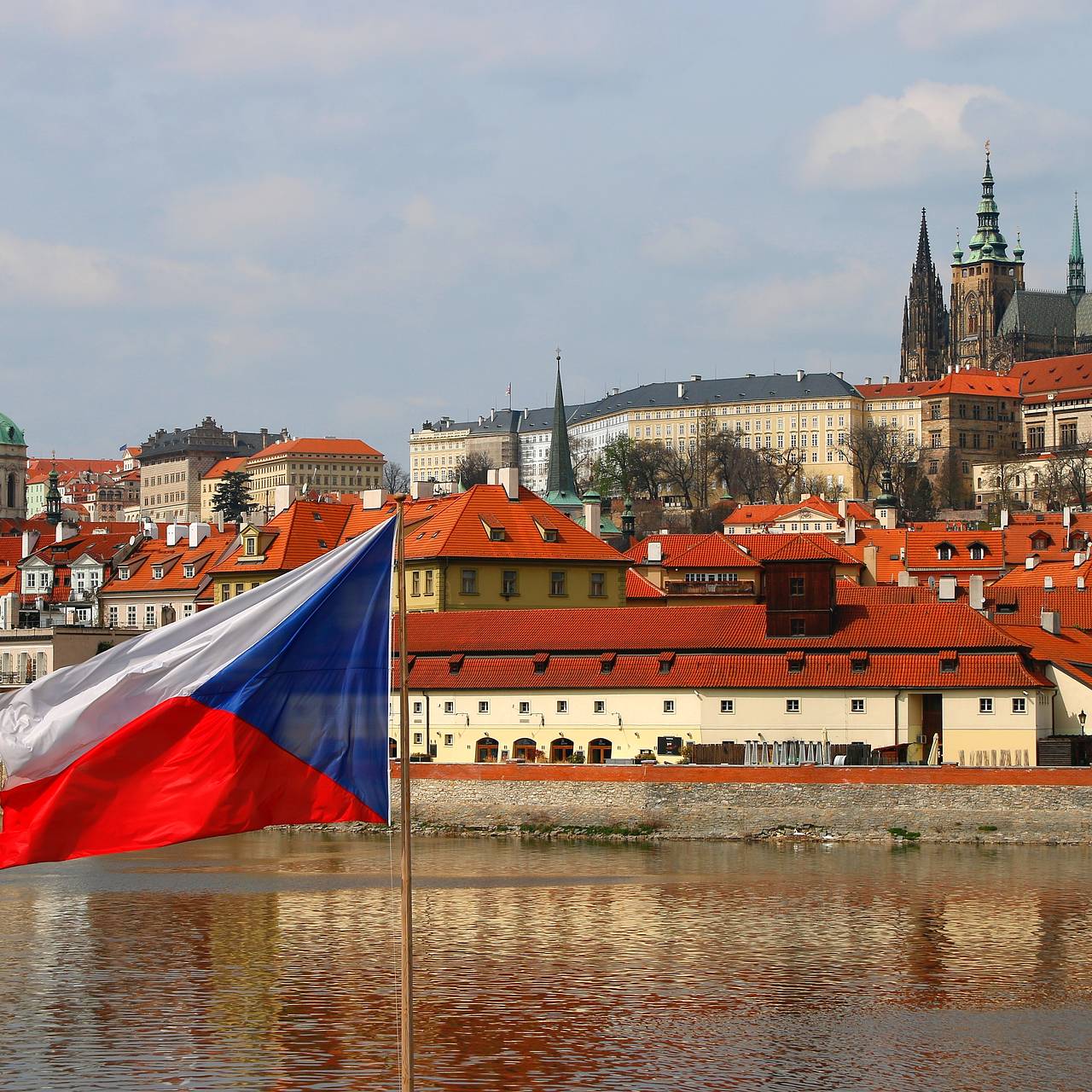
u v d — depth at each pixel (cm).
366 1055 15088
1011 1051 15175
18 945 19438
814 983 17400
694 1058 14988
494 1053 15112
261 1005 16712
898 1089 14200
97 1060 14988
